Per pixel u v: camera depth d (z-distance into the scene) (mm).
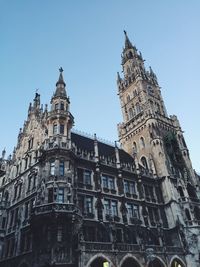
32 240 39531
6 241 45719
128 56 86312
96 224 41625
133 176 53312
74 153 44812
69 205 37125
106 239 40938
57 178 40250
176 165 60156
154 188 54938
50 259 33156
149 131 64062
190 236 48219
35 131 53406
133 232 44969
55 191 38781
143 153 63250
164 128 66375
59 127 47062
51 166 42094
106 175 49219
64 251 34312
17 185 50531
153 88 77875
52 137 45688
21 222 43844
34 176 46562
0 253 44625
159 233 46125
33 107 59344
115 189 48531
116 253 37219
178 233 48125
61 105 50531
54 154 42812
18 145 57438
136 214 48250
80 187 43812
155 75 82312
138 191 51594
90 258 34531
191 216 51188
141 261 39375
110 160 52031
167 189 54000
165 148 61562
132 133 69062
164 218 51531
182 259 44750
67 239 35469
